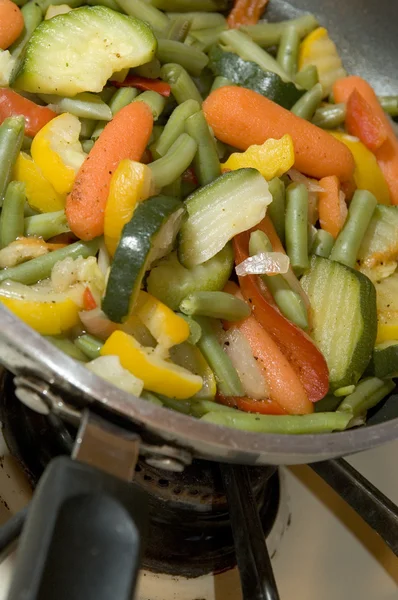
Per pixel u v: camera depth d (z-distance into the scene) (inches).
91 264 17.0
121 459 15.2
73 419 15.9
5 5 18.8
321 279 18.5
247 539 16.7
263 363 17.7
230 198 17.7
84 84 18.0
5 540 15.8
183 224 17.4
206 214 17.6
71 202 17.1
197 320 17.4
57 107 18.4
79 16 18.5
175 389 16.6
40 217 17.6
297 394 17.6
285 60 21.6
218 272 17.7
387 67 23.0
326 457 16.3
